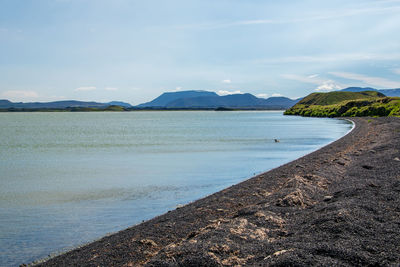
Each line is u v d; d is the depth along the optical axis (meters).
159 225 15.20
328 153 37.28
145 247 12.38
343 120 155.50
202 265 8.91
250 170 31.62
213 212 16.53
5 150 52.44
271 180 23.97
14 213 18.86
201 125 134.50
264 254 9.38
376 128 72.00
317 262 8.18
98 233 15.56
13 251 13.60
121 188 24.97
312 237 10.16
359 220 11.02
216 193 21.58
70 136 82.56
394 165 23.88
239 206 17.33
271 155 42.22
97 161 39.34
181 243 10.71
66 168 34.44
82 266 11.23
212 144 57.47
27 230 16.09
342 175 22.70
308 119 189.75
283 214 13.76
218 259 9.07
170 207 19.72
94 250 12.87
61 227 16.45
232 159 39.19
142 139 70.31
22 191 24.25
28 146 58.38
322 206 13.97
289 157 40.12
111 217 18.02
